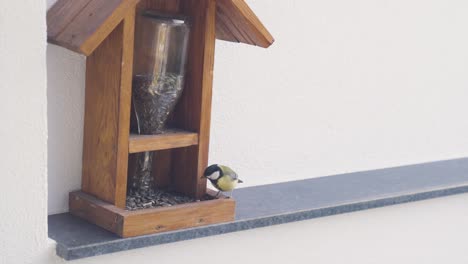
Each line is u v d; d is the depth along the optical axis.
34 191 1.98
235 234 2.41
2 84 1.88
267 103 2.64
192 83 2.21
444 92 3.15
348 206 2.56
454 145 3.25
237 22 2.12
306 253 2.61
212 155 2.54
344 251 2.72
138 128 2.14
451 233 3.02
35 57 1.92
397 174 2.97
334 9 2.74
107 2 1.95
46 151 1.98
